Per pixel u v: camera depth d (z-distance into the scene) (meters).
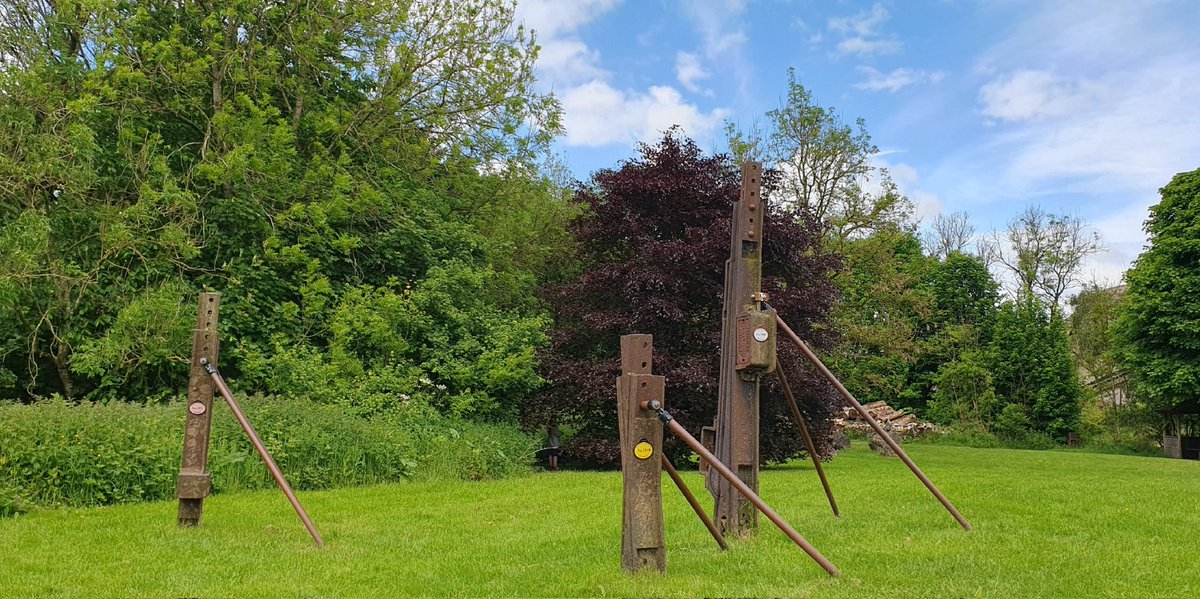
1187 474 14.95
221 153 15.80
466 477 12.62
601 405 16.36
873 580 5.24
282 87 17.31
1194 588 5.09
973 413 33.81
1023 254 42.38
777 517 5.31
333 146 17.50
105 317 14.14
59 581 5.27
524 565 5.85
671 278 15.38
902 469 15.01
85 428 9.59
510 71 19.19
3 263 12.65
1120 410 33.28
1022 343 34.12
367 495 10.08
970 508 8.55
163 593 4.97
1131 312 31.92
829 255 17.44
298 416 11.86
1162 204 31.53
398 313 15.16
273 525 7.65
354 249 17.11
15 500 8.34
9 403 10.41
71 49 16.61
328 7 17.08
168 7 16.47
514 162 20.19
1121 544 6.54
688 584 5.04
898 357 29.53
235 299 15.17
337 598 4.89
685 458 15.83
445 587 5.20
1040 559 5.89
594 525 7.73
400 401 14.11
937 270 40.84
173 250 14.59
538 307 19.56
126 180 15.05
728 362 7.04
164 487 9.73
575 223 17.75
